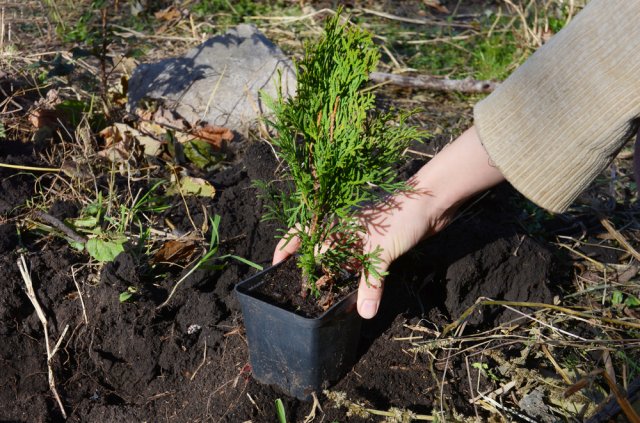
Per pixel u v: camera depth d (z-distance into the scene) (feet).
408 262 3.74
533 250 3.83
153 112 4.91
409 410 3.23
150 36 6.59
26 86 5.01
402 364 3.40
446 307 3.74
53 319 3.71
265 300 3.10
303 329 3.00
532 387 3.44
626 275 4.05
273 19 7.12
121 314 3.62
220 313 3.62
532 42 6.60
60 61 4.77
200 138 4.76
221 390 3.38
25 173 4.27
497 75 6.13
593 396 3.40
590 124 2.76
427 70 6.32
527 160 2.87
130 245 3.78
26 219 4.04
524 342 3.59
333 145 2.89
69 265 3.85
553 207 2.93
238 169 4.47
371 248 3.08
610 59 2.69
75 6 7.04
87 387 3.59
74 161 4.37
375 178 2.99
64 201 4.15
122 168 4.38
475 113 2.97
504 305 3.70
